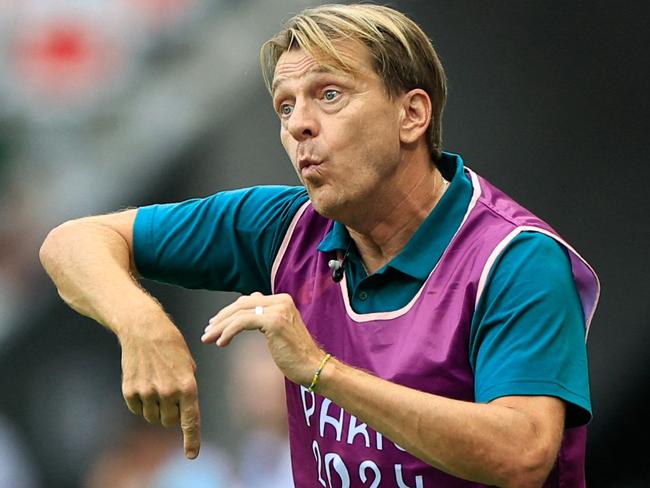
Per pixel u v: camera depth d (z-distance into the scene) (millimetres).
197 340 19062
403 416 7297
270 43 8562
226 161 20469
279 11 21016
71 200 21516
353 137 8172
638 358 17516
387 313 8398
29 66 22156
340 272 8711
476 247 8180
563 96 18328
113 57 21984
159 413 7949
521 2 18438
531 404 7582
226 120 20656
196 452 7902
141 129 21406
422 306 8266
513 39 18500
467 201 8484
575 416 7891
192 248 9336
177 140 20969
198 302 19344
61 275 8812
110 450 19406
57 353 20328
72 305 8750
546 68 18406
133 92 21812
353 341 8508
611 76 18219
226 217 9344
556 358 7707
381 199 8430
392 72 8273
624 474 17531
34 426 19922
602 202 18062
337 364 7414
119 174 21375
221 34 21391
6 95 22141
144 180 21188
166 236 9328
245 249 9312
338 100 8172
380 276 8445
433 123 8633
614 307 17734
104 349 20359
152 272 9430
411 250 8391
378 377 7664
